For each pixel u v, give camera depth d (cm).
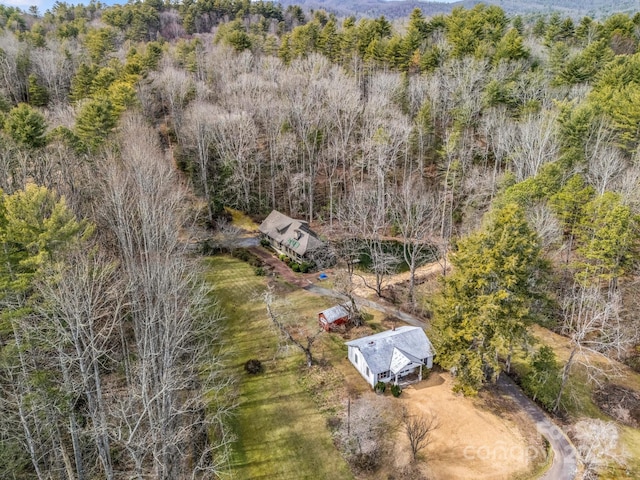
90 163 4453
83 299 2448
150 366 2559
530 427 3053
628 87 5225
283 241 5300
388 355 3416
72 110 5959
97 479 2539
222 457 2734
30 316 2409
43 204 2891
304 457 2811
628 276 4016
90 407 2353
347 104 6275
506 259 2938
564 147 5066
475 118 6278
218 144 5978
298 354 3656
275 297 4322
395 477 2694
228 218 6066
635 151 4850
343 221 5712
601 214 3722
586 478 2694
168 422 2384
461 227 5366
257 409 3145
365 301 4488
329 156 6331
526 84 6256
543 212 3931
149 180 3912
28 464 2541
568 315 4094
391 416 3098
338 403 3212
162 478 2198
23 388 2414
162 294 2747
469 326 3048
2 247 2538
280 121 6159
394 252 5469
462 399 3266
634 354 3712
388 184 5838
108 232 3862
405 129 5884
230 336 3853
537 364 3250
